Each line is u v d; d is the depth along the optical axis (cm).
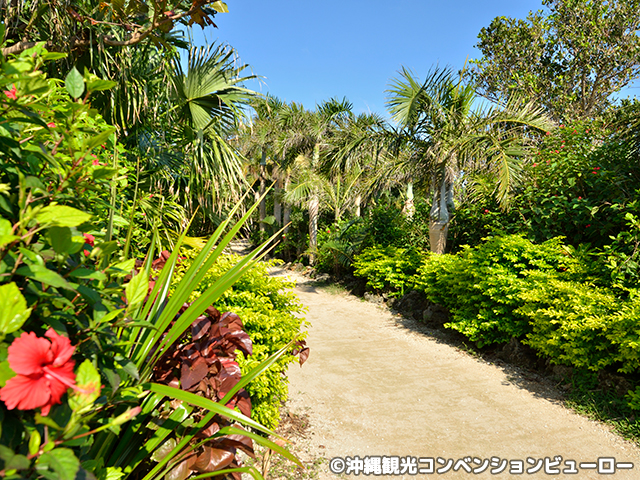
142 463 132
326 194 1383
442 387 416
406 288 808
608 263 437
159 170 451
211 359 150
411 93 788
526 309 464
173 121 524
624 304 379
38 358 63
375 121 866
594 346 388
